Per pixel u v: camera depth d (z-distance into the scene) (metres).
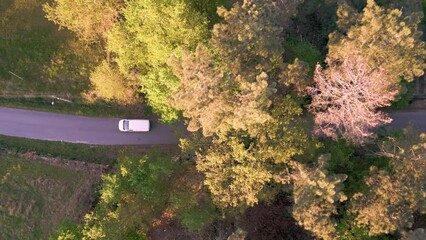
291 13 42.50
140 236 45.22
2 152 51.78
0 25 52.59
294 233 45.50
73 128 51.97
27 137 52.19
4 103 52.03
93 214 41.88
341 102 37.22
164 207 46.47
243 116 34.28
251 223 45.84
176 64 36.94
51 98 52.31
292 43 46.38
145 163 44.00
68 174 51.62
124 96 50.25
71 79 52.38
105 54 52.38
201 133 42.69
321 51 48.34
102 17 46.88
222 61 39.66
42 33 52.72
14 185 51.69
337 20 45.31
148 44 42.50
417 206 37.47
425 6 49.44
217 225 46.03
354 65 38.12
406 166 37.56
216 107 34.50
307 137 40.91
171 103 39.47
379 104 39.62
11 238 51.03
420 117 49.81
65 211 51.00
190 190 42.75
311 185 34.78
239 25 38.06
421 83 50.66
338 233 38.50
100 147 51.75
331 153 42.47
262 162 39.03
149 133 51.34
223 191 38.22
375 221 37.19
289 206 44.47
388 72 38.78
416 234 34.38
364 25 38.16
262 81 33.28
